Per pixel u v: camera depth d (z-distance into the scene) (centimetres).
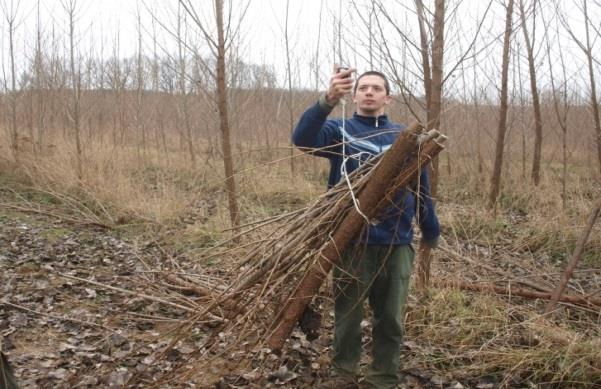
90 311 438
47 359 347
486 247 640
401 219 276
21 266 551
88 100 1390
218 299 287
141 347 360
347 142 272
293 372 321
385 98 287
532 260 568
